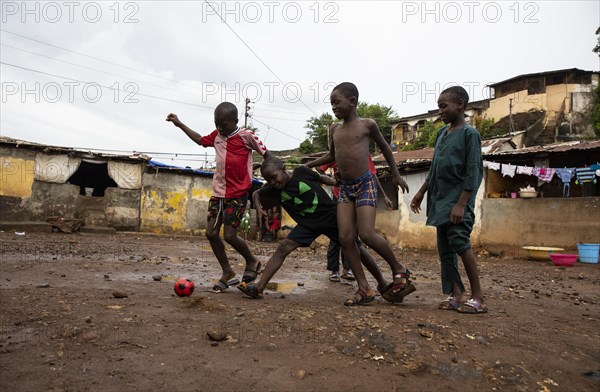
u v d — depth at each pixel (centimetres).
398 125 3828
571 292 572
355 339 277
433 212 388
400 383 225
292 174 423
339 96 396
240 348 259
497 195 1321
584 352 280
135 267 617
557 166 1399
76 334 269
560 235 1180
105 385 206
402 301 415
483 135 3212
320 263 829
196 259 800
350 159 395
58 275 499
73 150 1630
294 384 217
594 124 2688
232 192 439
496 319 350
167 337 271
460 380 233
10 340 259
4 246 863
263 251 1164
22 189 1577
